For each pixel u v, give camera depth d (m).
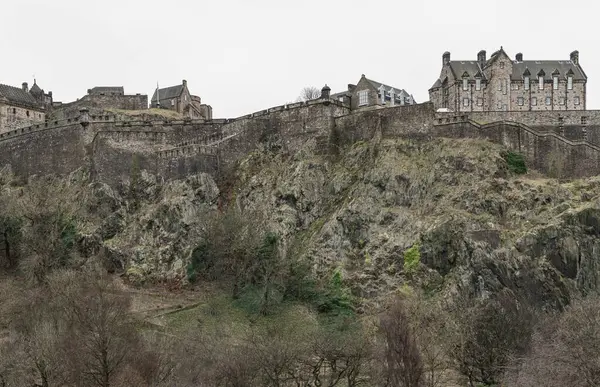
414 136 95.81
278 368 63.56
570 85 136.25
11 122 131.25
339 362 69.44
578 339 57.03
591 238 81.00
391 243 86.44
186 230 94.44
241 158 104.88
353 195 93.00
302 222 95.88
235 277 88.06
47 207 92.06
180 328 77.38
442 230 83.56
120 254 93.00
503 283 77.94
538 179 88.31
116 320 66.25
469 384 68.19
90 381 60.59
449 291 79.25
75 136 105.31
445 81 139.12
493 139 91.94
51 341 62.16
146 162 102.56
